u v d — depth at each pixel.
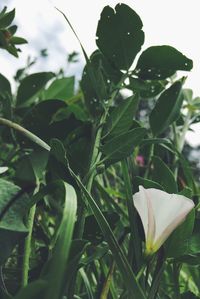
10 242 0.19
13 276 0.23
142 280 0.21
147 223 0.20
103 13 0.26
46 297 0.13
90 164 0.24
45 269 0.16
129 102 0.25
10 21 0.27
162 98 0.29
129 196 0.23
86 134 0.28
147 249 0.20
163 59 0.27
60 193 0.26
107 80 0.28
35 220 0.27
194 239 0.22
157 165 0.24
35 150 0.24
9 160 0.32
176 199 0.19
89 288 0.23
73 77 0.43
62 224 0.15
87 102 0.28
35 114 0.31
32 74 0.36
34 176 0.24
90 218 0.23
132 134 0.23
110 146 0.23
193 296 0.26
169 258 0.22
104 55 0.27
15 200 0.21
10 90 0.36
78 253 0.17
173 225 0.19
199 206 0.25
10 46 0.28
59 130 0.30
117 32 0.26
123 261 0.18
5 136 0.32
